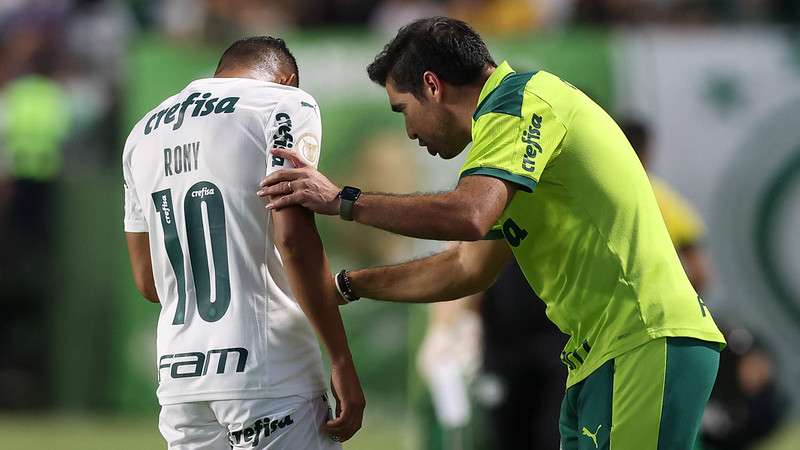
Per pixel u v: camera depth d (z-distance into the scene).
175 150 14.35
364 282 16.28
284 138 13.96
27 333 37.47
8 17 45.25
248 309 13.98
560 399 22.47
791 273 34.34
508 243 14.78
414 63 14.71
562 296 14.51
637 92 35.03
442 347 24.25
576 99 14.35
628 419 14.08
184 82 35.94
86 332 37.09
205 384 13.95
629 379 14.06
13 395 37.56
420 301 16.19
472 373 24.22
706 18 43.44
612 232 14.15
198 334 14.09
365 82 35.34
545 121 13.98
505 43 35.41
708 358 14.23
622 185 14.22
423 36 14.69
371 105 35.31
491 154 13.74
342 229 34.78
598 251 14.16
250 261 14.04
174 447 14.44
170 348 14.26
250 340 13.95
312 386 14.25
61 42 44.75
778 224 34.50
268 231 14.07
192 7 42.22
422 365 24.94
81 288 37.12
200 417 14.17
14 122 40.06
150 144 14.58
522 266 14.77
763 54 34.81
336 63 35.50
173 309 14.38
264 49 15.08
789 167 34.62
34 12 45.06
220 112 14.20
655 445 14.05
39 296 37.38
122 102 41.12
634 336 14.09
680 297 14.23
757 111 34.75
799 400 33.88
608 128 14.42
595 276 14.22
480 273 15.88
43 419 36.91
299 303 13.89
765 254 34.44
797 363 34.06
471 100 14.69
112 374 36.91
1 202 37.56
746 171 34.69
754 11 43.25
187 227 14.24
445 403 23.89
